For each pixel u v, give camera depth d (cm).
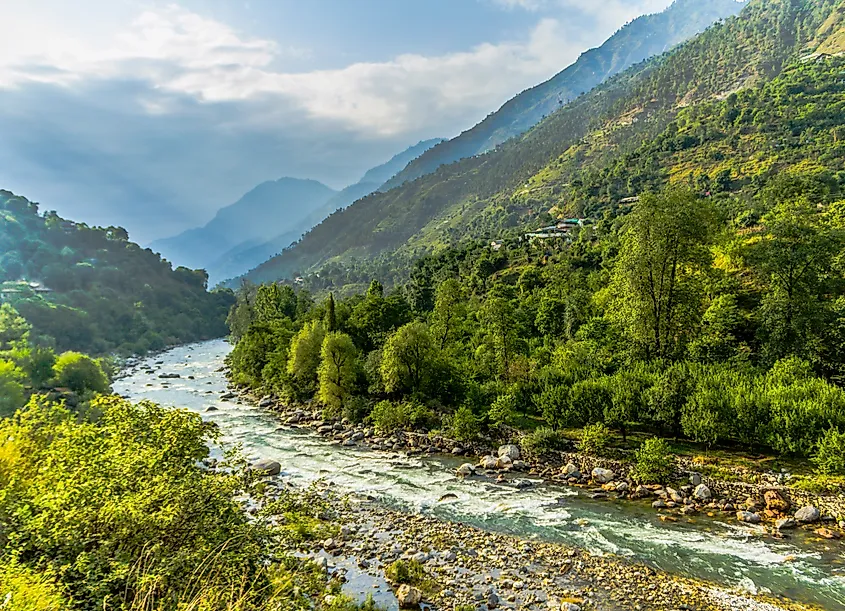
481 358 6638
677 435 4688
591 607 2428
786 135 14900
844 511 3344
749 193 12306
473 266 12962
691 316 5697
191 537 1655
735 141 16150
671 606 2444
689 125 19250
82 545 1521
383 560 2895
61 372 7456
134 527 1572
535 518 3553
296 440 5834
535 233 17375
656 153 18462
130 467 1764
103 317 16900
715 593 2564
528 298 9056
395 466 4825
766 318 5503
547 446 4725
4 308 12044
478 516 3606
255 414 7306
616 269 6231
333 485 4275
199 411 7494
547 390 5216
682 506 3675
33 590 1297
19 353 7694
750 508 3566
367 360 7088
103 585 1398
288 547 2469
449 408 6094
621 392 4709
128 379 10819
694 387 4500
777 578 2706
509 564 2867
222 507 1811
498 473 4506
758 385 4438
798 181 9688
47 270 19238
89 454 1875
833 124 14450
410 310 10569
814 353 5028
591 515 3591
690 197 5653
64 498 1580
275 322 10562
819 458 3694
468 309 9281
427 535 3253
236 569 1623
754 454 4219
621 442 4675
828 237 5719
